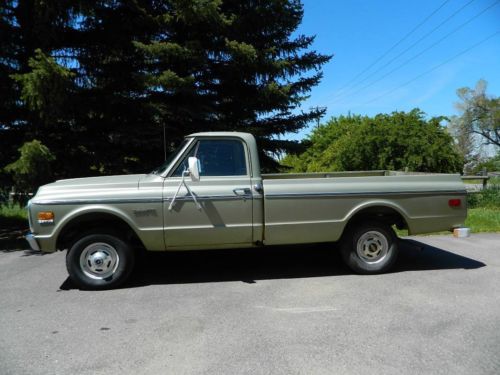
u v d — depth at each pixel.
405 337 4.08
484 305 4.91
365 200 6.05
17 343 4.09
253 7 11.24
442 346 3.88
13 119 9.39
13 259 7.72
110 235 5.68
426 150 14.68
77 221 5.69
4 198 9.64
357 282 5.85
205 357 3.74
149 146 9.93
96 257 5.69
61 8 8.42
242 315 4.70
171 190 5.68
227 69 11.05
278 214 5.87
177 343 4.03
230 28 10.72
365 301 5.09
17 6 8.96
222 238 5.81
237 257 7.36
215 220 5.75
